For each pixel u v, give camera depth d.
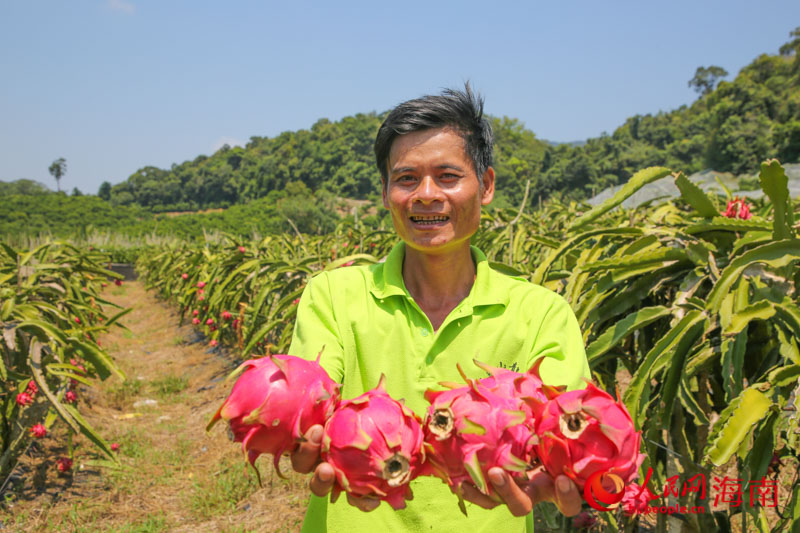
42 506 4.48
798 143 49.62
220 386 7.77
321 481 0.85
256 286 7.78
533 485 0.86
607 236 2.85
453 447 0.83
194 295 11.53
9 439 4.69
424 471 0.89
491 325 1.35
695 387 2.58
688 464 2.56
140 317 15.62
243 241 10.65
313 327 1.39
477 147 1.31
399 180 1.30
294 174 116.69
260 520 4.27
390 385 1.36
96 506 4.55
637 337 3.07
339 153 115.38
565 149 80.50
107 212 86.25
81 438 5.86
